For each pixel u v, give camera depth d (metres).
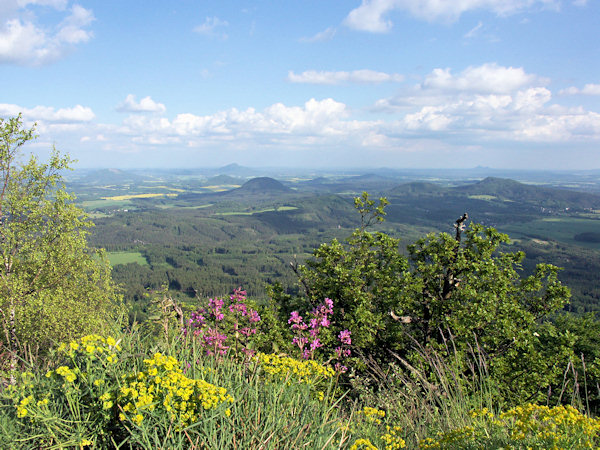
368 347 8.28
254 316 4.65
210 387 1.99
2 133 15.49
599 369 6.55
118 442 1.95
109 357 2.08
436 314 9.05
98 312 15.58
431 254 10.17
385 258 10.58
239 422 2.10
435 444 2.29
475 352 7.07
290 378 2.71
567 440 1.88
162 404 1.90
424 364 5.13
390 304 9.29
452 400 3.11
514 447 1.97
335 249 10.05
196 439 1.87
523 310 8.89
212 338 3.33
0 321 13.24
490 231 9.85
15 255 16.28
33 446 1.83
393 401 3.57
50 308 14.60
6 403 2.10
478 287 9.22
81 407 2.00
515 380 8.00
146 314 3.24
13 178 16.27
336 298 9.27
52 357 2.41
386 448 2.40
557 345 9.26
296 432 2.13
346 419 2.71
